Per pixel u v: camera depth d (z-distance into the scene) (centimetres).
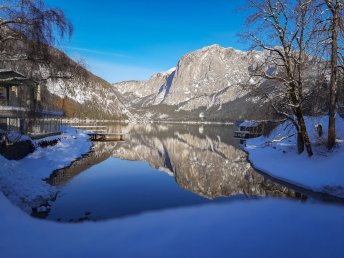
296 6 1672
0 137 1862
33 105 2850
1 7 1465
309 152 1852
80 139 4144
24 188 1209
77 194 1409
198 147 4003
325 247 753
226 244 771
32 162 2006
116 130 7794
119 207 1192
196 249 740
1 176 1141
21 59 1644
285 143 2597
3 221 884
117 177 1869
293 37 1711
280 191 1516
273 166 2009
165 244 773
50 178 1764
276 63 1792
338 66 1650
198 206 1207
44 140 2675
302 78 1784
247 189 1573
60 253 712
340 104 2389
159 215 1059
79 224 951
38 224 919
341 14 1546
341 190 1380
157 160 2758
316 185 1495
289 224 929
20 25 1524
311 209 1127
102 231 879
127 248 748
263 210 1126
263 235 833
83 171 2036
